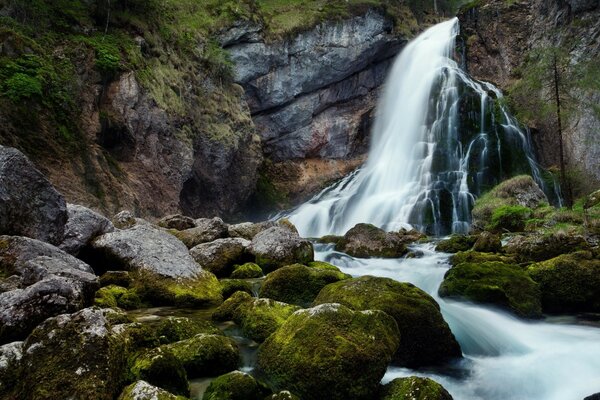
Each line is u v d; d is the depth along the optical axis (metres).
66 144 19.75
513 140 29.23
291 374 5.43
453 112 31.59
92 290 7.22
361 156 37.66
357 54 35.53
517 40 35.88
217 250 12.19
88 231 10.59
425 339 7.04
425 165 30.77
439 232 26.88
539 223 17.69
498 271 10.50
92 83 21.69
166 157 24.36
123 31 24.73
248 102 33.47
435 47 36.44
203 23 30.53
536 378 6.70
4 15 20.95
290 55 33.75
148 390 4.44
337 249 16.94
